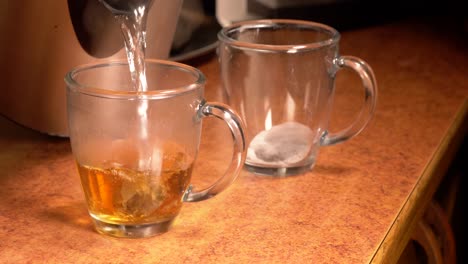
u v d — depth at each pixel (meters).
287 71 0.70
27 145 0.76
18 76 0.71
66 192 0.68
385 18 1.23
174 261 0.58
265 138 0.71
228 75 0.72
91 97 0.58
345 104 0.90
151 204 0.60
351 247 0.61
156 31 0.77
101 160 0.59
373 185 0.71
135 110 0.59
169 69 0.64
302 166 0.72
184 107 0.60
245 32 0.75
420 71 1.03
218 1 1.03
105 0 0.65
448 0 1.33
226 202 0.67
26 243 0.60
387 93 0.94
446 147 0.80
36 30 0.69
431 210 0.89
